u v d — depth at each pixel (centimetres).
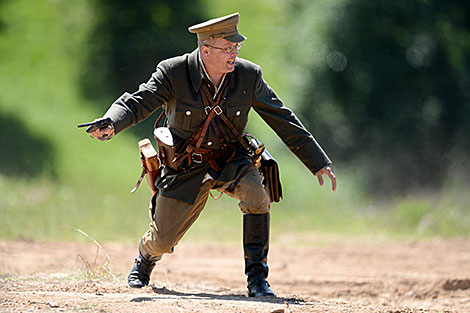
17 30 7262
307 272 2972
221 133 1706
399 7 8175
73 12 7544
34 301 1486
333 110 7725
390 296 2472
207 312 1412
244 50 7681
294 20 8256
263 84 1747
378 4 8088
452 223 4981
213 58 1642
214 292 2041
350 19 8031
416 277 2842
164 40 7319
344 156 7538
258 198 1722
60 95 6675
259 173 1769
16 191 4584
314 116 7669
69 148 5944
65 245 3250
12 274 2086
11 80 6638
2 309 1381
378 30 8088
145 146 1747
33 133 5938
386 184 7156
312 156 1769
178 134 1709
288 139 1775
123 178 5625
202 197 1734
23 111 6209
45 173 5312
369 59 8000
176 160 1702
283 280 2720
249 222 1748
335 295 2462
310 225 5203
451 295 2511
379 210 5706
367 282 2694
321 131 7612
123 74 7100
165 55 7256
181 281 2400
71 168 5631
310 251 3772
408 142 7744
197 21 7562
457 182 7019
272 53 7856
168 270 2720
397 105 7906
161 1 7550
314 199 5912
